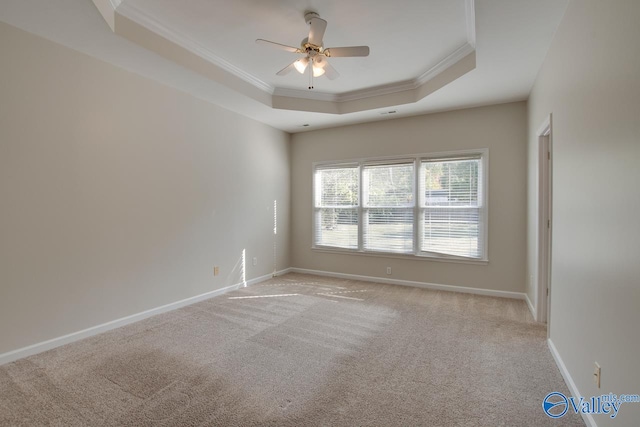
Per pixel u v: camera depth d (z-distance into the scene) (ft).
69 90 9.34
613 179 5.19
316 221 18.89
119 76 10.61
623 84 4.83
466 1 8.38
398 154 16.30
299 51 9.29
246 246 16.24
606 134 5.45
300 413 6.43
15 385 7.29
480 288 14.71
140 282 11.36
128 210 10.95
